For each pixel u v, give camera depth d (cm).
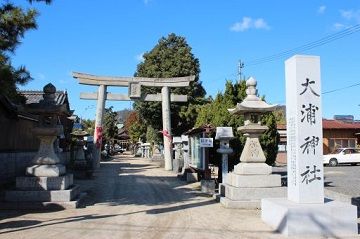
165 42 3800
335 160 3666
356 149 3722
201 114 2248
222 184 1407
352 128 4172
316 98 952
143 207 1262
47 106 1292
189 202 1373
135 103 3931
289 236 862
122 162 4262
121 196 1524
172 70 3672
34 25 1096
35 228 938
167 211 1188
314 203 924
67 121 3522
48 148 1298
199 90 3822
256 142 1305
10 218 1059
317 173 934
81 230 920
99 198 1466
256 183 1253
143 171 2869
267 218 998
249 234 888
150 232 907
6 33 1085
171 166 3030
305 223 867
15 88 1191
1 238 838
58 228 939
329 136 4191
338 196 1463
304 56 956
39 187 1235
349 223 877
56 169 1262
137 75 3872
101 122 3002
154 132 4012
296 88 948
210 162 1812
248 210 1201
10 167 1909
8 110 1744
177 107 3619
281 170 2706
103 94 2994
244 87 1792
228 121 1708
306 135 940
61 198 1224
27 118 2078
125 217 1087
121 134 9594
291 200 973
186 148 2316
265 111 1302
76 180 2155
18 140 2052
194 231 919
